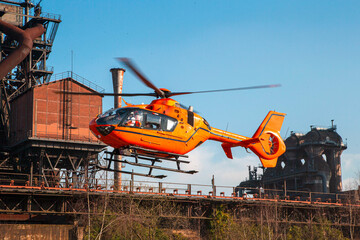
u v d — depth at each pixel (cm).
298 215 6925
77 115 8338
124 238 5262
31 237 4934
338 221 7062
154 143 3022
